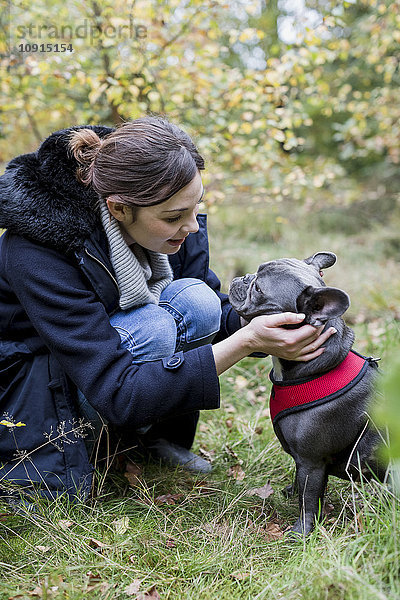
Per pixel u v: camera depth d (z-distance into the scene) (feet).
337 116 34.45
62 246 7.32
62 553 6.99
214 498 8.49
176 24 16.17
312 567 6.29
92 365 7.23
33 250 7.30
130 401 7.19
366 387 7.52
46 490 7.77
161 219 7.22
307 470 7.71
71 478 7.80
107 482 8.61
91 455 8.54
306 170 19.83
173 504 8.18
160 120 7.52
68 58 15.15
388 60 23.76
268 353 7.47
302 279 7.43
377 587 5.77
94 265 7.56
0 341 8.04
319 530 6.98
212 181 17.02
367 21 23.36
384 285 19.53
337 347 7.54
